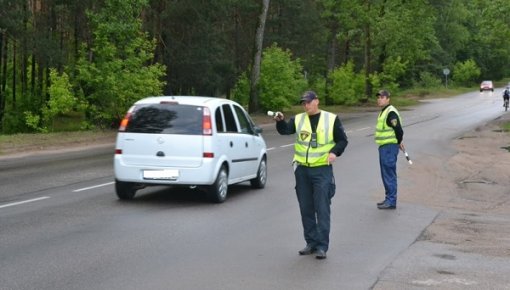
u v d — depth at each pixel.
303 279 7.02
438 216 11.32
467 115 46.84
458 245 8.97
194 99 12.20
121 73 30.16
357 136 29.33
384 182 11.93
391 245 8.84
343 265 7.67
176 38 44.62
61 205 11.44
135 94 30.45
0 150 21.44
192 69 44.19
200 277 7.02
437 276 7.26
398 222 10.59
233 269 7.38
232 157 12.49
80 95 30.83
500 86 109.06
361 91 59.72
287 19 58.28
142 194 12.92
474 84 108.94
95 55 30.83
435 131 32.75
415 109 55.44
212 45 45.06
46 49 34.12
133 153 11.82
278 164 18.70
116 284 6.70
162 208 11.36
